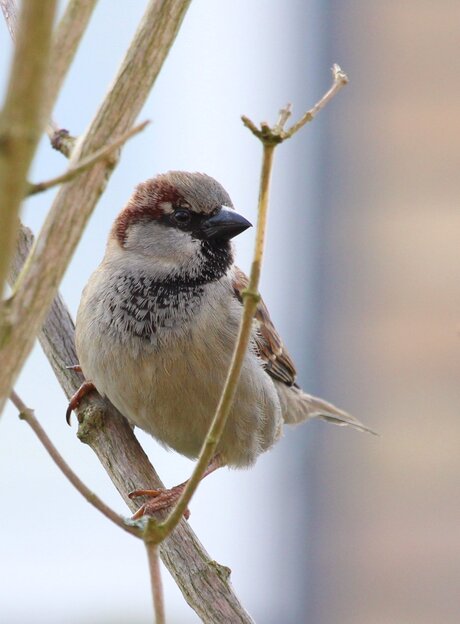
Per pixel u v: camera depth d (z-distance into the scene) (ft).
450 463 37.70
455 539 37.27
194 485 14.93
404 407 38.60
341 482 39.52
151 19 15.08
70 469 14.65
